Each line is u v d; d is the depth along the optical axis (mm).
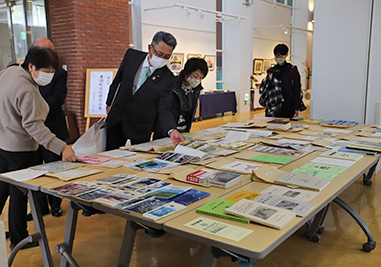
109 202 1497
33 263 2457
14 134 2312
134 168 2123
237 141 2908
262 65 13172
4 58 7023
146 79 2879
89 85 7090
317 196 1562
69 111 7422
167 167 2111
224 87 11922
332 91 4852
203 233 1217
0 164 2412
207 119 10375
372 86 4539
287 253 2545
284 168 2086
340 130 3455
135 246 2717
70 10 6910
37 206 2082
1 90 2229
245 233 1207
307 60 15156
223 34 11656
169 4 9414
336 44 4734
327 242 2707
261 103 4695
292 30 13734
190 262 2465
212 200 1525
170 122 2816
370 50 4492
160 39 2617
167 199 1555
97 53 7375
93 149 2814
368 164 2145
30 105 2178
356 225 2998
